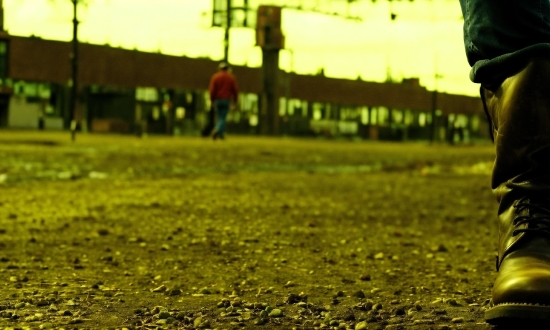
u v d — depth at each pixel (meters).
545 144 2.62
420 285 3.72
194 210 7.68
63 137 33.03
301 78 80.56
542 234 2.57
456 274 4.12
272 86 71.06
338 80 83.88
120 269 4.18
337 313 2.91
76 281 3.77
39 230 5.97
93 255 4.72
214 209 7.81
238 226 6.38
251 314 2.91
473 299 3.28
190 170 15.13
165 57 71.69
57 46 65.19
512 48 2.66
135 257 4.65
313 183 12.27
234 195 9.60
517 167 2.66
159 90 71.62
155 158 18.11
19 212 7.30
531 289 2.37
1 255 4.67
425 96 92.62
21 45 63.28
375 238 5.82
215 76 25.22
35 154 18.05
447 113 94.94
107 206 7.97
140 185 10.89
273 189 10.74
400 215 7.77
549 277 2.39
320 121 83.06
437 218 7.55
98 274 4.00
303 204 8.67
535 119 2.63
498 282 2.48
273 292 3.47
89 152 19.52
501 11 2.64
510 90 2.66
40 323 2.78
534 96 2.63
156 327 2.71
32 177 12.16
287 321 2.78
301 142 42.06
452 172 17.41
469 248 5.34
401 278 3.95
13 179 11.71
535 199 2.62
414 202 9.37
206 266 4.30
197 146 25.03
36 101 64.56
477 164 21.56
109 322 2.80
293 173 15.19
